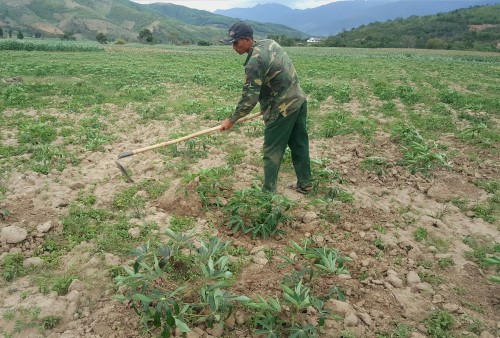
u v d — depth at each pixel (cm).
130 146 661
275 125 429
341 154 650
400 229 425
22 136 669
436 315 301
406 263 368
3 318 290
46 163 571
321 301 292
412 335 281
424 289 330
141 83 1337
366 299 319
